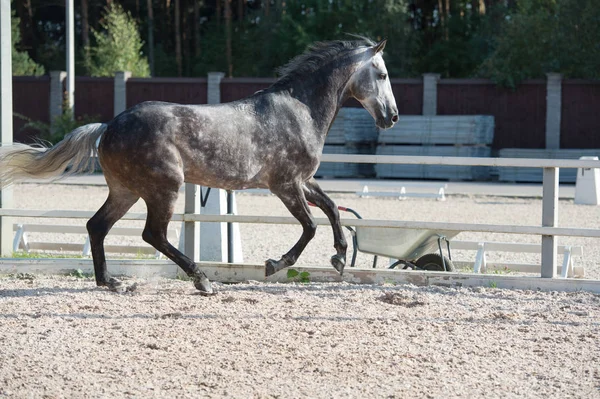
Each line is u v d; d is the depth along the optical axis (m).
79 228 15.93
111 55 53.72
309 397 7.00
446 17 59.91
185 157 10.12
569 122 41.34
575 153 38.72
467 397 7.07
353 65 11.02
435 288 11.68
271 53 57.28
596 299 11.09
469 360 8.15
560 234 11.59
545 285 11.68
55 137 42.97
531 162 11.63
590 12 42.78
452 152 39.62
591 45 42.97
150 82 45.41
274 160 10.54
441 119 39.91
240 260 14.16
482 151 39.94
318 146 10.85
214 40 65.25
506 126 42.47
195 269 10.75
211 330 9.11
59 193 29.78
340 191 31.34
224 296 10.88
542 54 43.47
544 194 11.77
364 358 8.12
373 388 7.25
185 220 12.25
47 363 7.88
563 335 9.12
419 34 57.78
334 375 7.60
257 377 7.52
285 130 10.55
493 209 25.62
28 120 44.91
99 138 10.37
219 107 10.42
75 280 11.99
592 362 8.15
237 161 10.32
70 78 43.12
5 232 13.93
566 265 13.32
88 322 9.41
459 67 58.56
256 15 64.94
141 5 69.50
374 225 11.92
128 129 10.02
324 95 10.91
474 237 20.00
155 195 10.11
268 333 9.01
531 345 8.72
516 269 14.09
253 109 10.52
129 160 10.01
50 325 9.25
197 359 8.04
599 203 27.64
